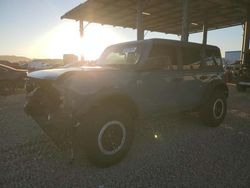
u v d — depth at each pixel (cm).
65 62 1816
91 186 278
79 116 299
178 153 378
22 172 310
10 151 378
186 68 467
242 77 1200
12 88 1093
